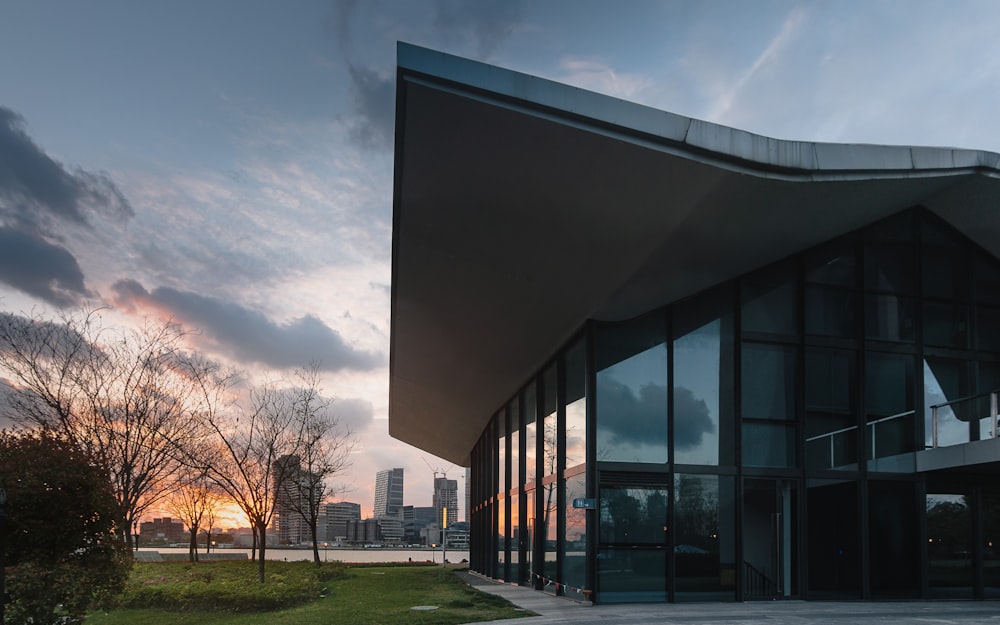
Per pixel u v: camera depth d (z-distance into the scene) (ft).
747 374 61.98
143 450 87.40
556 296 58.54
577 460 61.26
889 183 53.67
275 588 63.05
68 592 34.24
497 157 43.93
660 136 41.75
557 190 46.14
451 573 116.67
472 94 39.14
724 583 57.62
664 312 61.26
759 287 63.36
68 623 34.99
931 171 53.72
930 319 66.44
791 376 62.69
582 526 58.13
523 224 50.42
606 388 59.11
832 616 47.34
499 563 100.83
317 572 94.32
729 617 46.50
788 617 46.52
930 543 62.39
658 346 60.54
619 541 56.70
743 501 59.47
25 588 32.42
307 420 124.47
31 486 34.65
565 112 40.09
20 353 75.77
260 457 103.60
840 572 60.23
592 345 59.41
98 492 36.55
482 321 69.87
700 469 58.85
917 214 67.00
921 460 62.64
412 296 69.36
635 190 45.34
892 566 61.31
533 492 78.02
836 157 48.73
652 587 56.54
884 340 64.75
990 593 62.95
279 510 142.82
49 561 34.83
